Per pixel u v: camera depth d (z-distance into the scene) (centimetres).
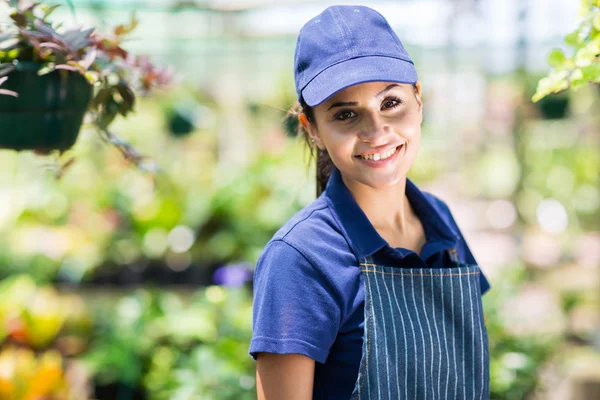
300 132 173
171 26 471
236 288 390
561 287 510
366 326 139
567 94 538
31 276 446
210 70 536
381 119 143
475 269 153
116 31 181
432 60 502
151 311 374
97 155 521
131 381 353
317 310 139
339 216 148
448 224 166
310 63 146
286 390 139
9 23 165
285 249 142
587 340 428
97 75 174
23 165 505
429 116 596
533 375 322
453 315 147
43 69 166
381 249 147
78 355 367
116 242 455
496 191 721
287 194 475
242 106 596
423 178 620
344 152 145
